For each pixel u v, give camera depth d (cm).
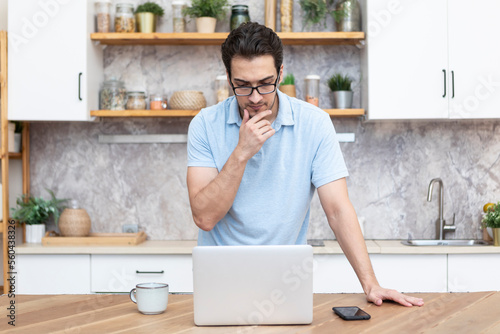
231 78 157
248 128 156
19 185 334
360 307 148
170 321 135
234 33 154
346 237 166
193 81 332
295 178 174
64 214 312
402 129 328
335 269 283
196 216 166
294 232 176
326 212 174
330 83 318
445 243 319
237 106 174
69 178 333
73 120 302
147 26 312
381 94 297
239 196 173
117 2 331
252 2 330
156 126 332
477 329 124
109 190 332
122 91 318
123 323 133
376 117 297
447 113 296
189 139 180
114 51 331
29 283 290
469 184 326
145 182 332
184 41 316
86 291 289
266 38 152
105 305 154
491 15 295
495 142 327
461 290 284
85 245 299
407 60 296
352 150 329
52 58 301
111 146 333
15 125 323
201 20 311
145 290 142
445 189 327
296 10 328
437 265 284
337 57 328
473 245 305
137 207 332
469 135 327
